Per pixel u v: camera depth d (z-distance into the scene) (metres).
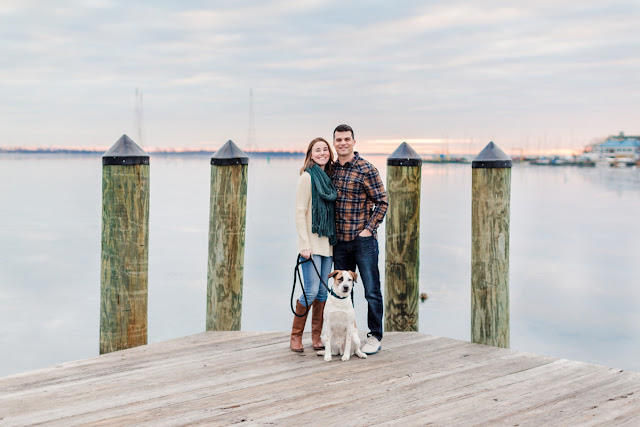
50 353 8.02
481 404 3.48
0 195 37.09
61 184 50.03
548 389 3.75
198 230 20.84
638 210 31.05
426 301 10.96
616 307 10.91
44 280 12.60
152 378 3.95
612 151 110.38
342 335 4.46
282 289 12.11
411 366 4.25
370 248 4.49
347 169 4.45
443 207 32.06
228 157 5.20
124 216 4.68
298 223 4.40
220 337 5.07
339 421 3.22
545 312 10.59
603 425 3.19
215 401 3.52
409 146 5.40
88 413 3.33
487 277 4.90
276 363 4.30
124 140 4.75
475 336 4.99
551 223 24.94
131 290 4.75
